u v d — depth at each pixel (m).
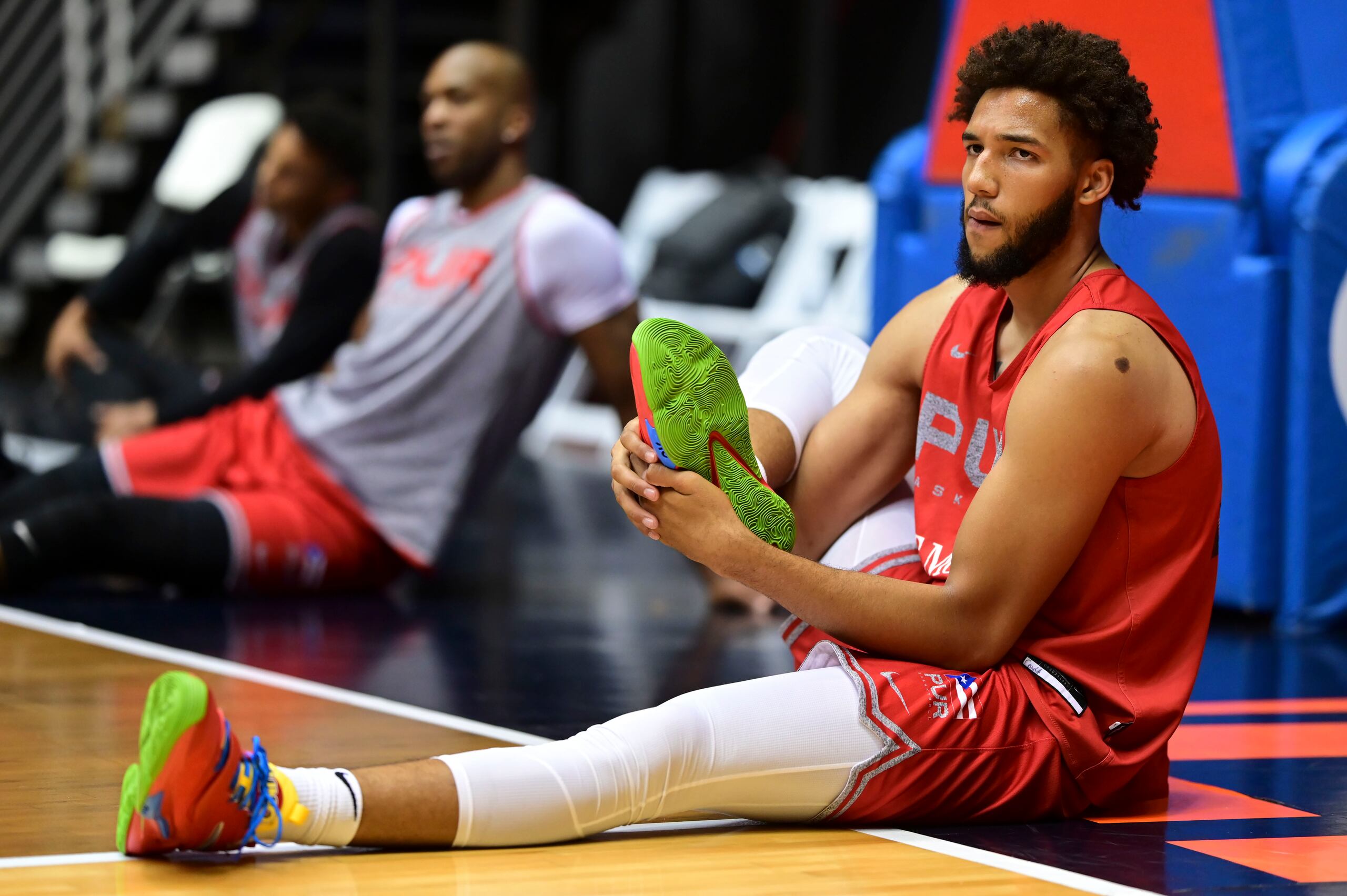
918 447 5.51
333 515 10.72
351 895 4.16
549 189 10.59
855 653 5.17
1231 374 10.43
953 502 5.39
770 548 4.93
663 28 27.34
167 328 22.36
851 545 5.69
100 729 6.31
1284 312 10.30
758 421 5.64
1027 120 5.01
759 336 22.02
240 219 12.89
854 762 4.87
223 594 10.70
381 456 10.74
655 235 24.44
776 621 10.14
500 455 10.94
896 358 5.65
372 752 6.03
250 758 4.29
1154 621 5.15
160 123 22.05
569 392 24.75
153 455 10.85
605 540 14.84
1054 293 5.20
